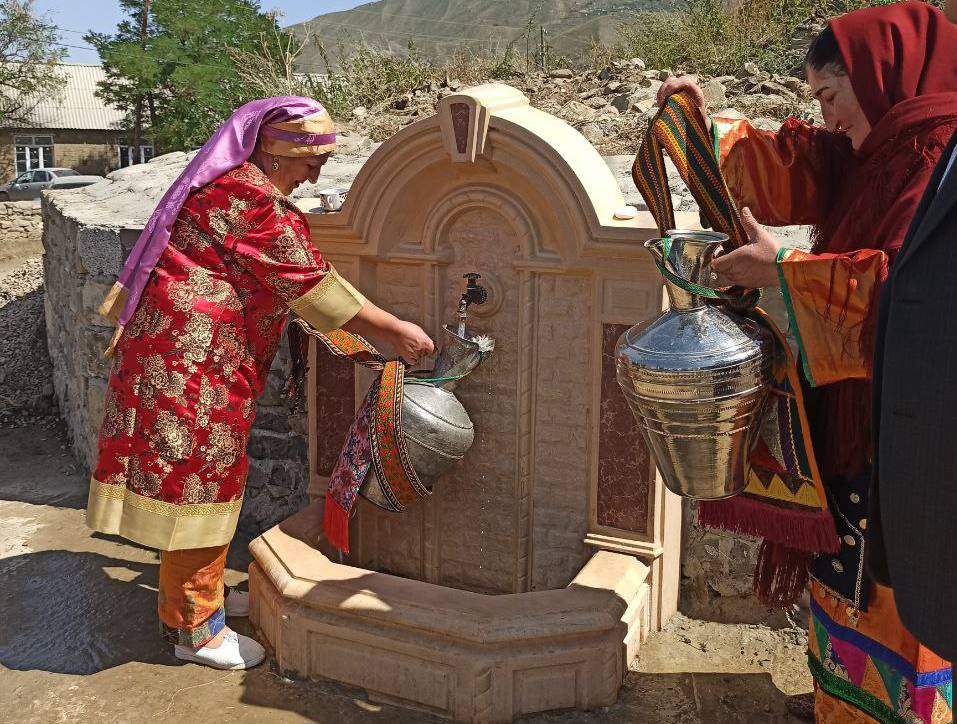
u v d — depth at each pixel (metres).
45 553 4.05
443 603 2.79
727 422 2.11
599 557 3.05
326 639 2.92
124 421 2.86
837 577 2.23
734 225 2.34
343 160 5.54
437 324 3.30
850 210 2.12
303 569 3.04
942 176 1.44
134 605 3.55
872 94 2.10
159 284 2.77
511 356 3.22
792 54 7.20
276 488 4.16
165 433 2.80
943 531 1.33
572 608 2.75
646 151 2.51
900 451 1.38
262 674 3.04
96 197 5.65
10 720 2.81
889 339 1.39
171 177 5.74
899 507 1.38
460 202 3.14
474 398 3.31
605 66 6.84
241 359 2.86
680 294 2.17
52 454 5.51
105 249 4.38
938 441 1.33
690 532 3.31
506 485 3.31
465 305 3.10
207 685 2.98
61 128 33.66
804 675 2.97
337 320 2.84
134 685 2.99
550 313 3.10
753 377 2.10
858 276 1.91
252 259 2.75
